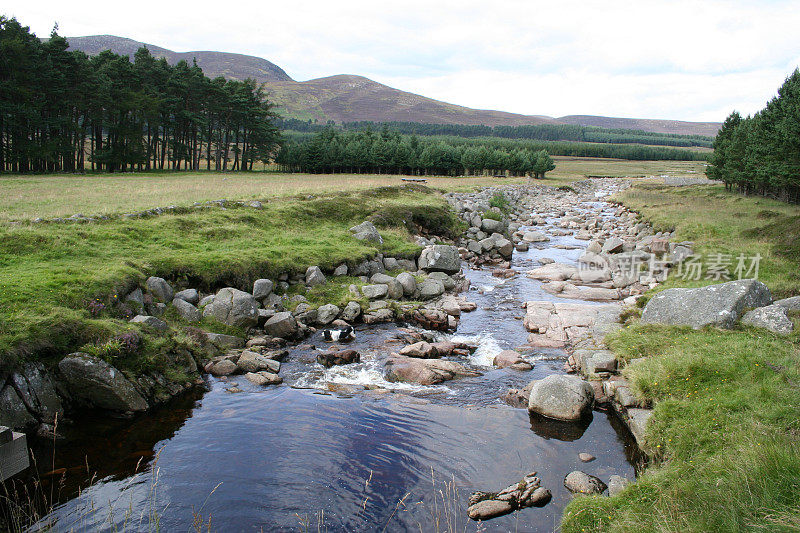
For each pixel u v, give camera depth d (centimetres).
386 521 811
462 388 1378
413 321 2017
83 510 830
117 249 1967
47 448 1034
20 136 5975
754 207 4541
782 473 659
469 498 877
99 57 7581
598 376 1355
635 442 1079
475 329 1944
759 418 902
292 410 1218
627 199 6512
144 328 1412
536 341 1753
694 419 968
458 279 2723
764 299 1496
